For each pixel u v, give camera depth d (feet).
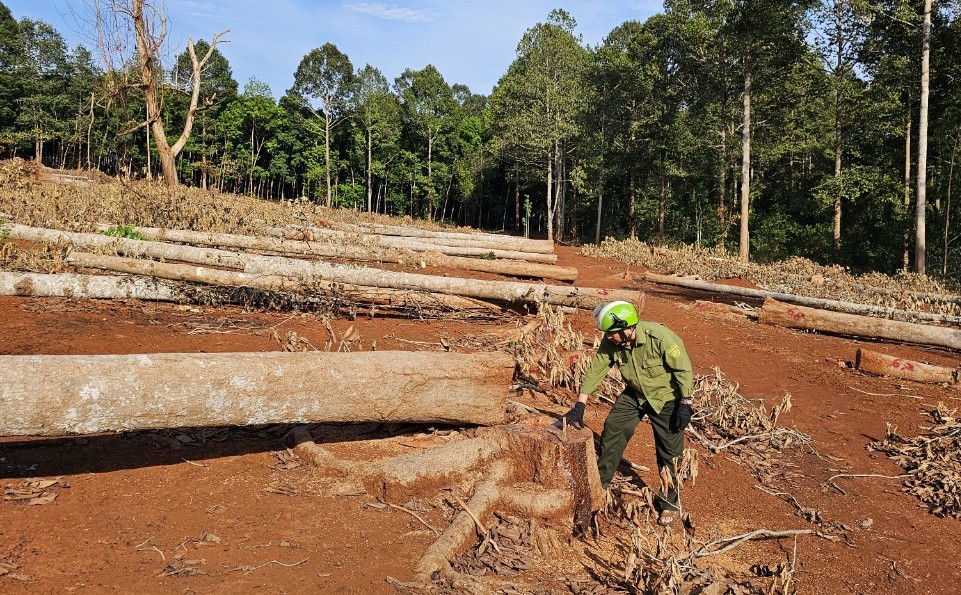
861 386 28.02
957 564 13.96
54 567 9.66
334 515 12.27
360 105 215.10
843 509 16.26
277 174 222.89
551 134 130.31
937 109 93.04
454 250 52.49
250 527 11.46
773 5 88.17
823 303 47.47
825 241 108.06
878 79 89.97
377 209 223.71
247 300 28.40
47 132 163.02
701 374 27.09
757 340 35.68
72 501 11.78
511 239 60.13
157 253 31.30
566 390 21.59
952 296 53.88
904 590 12.67
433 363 15.02
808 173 130.82
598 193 143.02
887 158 108.37
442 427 16.37
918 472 18.81
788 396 20.45
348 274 30.04
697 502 15.72
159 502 12.09
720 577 12.16
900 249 96.63
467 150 232.32
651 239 135.23
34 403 10.92
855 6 83.10
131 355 12.17
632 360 14.08
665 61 127.85
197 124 198.59
